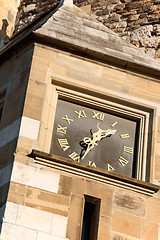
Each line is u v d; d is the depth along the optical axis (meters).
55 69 15.20
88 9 19.44
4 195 13.49
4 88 15.53
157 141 15.12
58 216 13.53
